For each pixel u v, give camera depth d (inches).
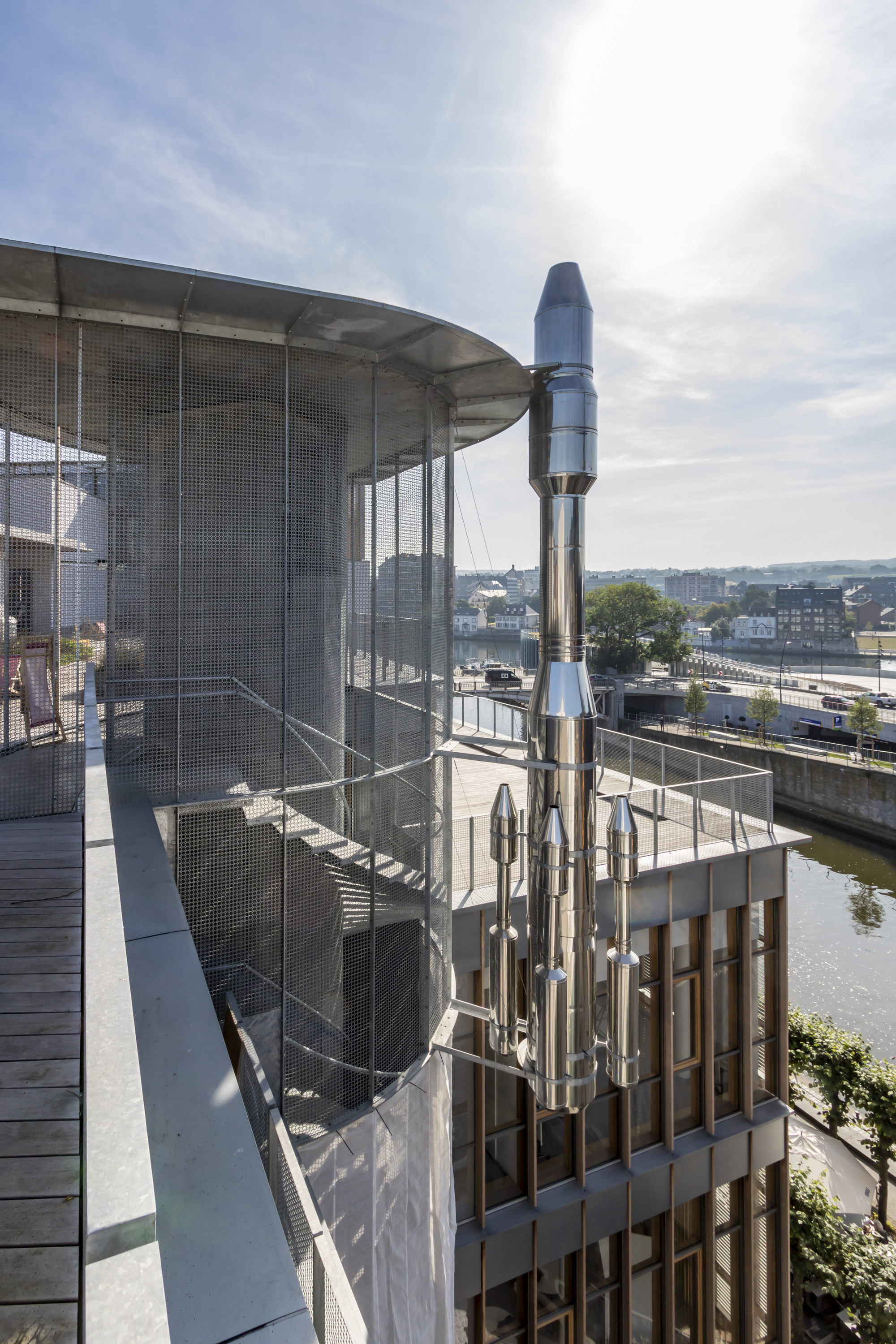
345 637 316.8
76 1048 136.4
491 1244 450.3
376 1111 312.2
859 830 1987.0
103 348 267.6
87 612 269.7
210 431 284.8
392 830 336.8
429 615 351.3
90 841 103.6
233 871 285.1
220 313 272.4
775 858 566.6
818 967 1309.1
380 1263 312.2
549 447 329.7
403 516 342.0
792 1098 942.4
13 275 237.8
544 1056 316.8
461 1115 455.2
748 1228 544.7
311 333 293.4
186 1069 112.7
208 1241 83.3
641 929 521.7
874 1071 790.5
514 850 332.8
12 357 256.2
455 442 507.8
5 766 265.9
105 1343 40.4
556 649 331.3
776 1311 555.8
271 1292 77.3
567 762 320.5
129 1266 44.1
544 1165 482.6
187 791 281.7
